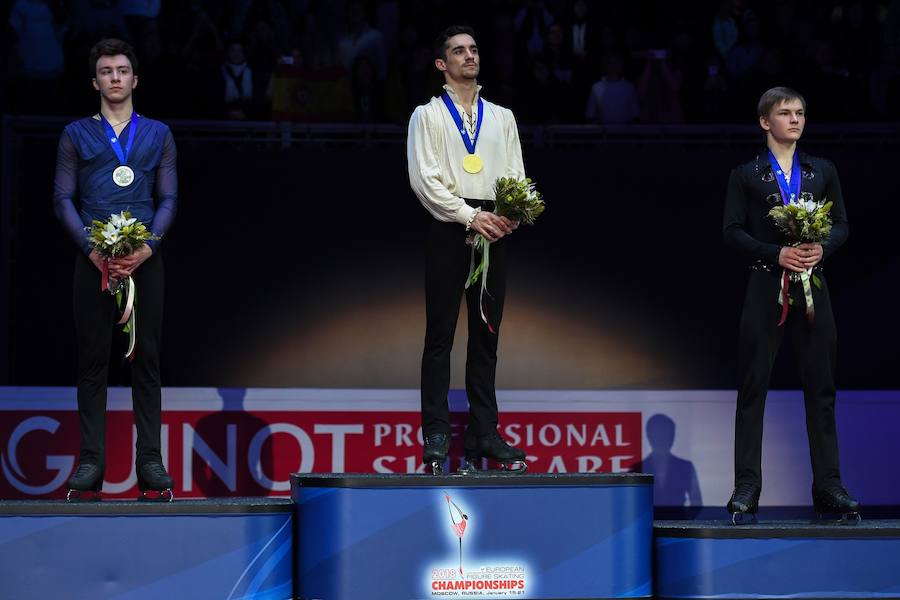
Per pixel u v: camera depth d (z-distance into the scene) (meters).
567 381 13.71
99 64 7.91
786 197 7.97
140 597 7.02
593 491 7.38
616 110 15.38
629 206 13.86
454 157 7.82
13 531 6.92
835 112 15.17
